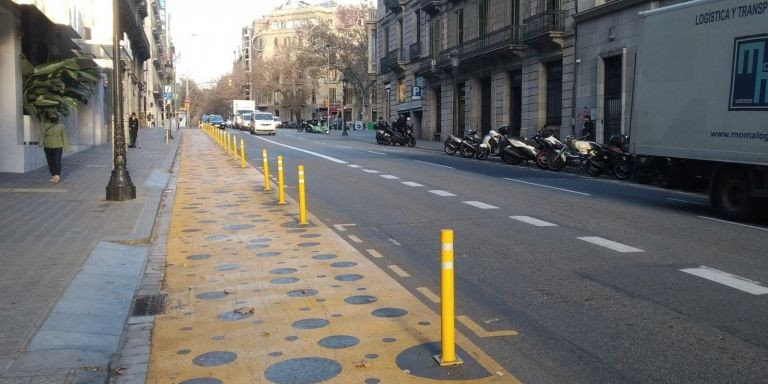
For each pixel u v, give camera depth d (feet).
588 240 31.96
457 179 61.77
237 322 19.81
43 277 23.56
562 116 102.94
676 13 43.78
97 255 27.40
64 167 66.80
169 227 36.01
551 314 20.57
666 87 44.65
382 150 117.50
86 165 70.33
